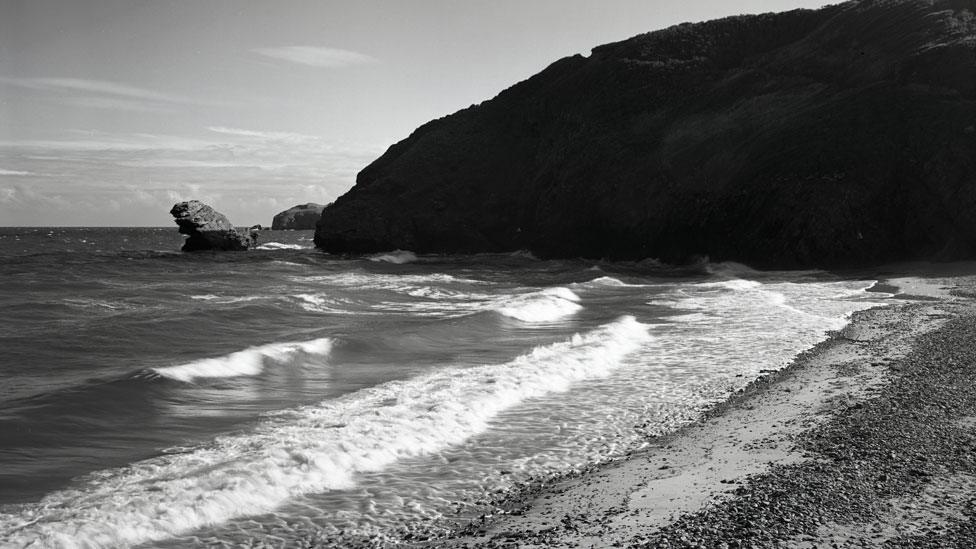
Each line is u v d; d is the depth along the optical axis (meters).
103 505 7.99
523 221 78.25
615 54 85.50
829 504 7.69
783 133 58.94
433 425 11.34
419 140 94.00
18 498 8.26
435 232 79.06
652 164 66.94
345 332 20.25
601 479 9.05
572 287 38.12
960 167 49.75
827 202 51.88
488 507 8.27
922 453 9.34
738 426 11.19
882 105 55.91
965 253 48.28
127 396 12.67
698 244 59.16
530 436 11.05
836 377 14.21
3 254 67.38
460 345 19.12
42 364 16.00
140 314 24.00
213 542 7.39
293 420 11.57
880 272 45.06
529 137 87.81
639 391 13.89
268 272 47.28
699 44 81.38
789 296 30.94
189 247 72.31
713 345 18.70
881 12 68.06
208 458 9.68
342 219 80.25
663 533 7.12
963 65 54.81
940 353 16.20
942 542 6.71
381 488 8.88
